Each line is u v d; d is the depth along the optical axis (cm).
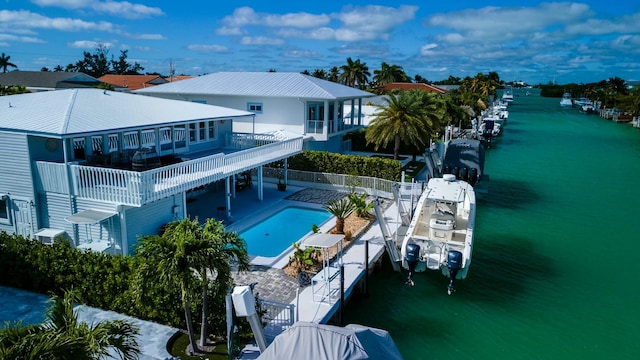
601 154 5225
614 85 13850
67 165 1794
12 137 1845
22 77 7056
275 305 1391
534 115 10625
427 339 1505
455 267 1667
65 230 1880
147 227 1895
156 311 1327
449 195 2003
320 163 3136
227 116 2697
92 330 802
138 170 2019
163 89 3897
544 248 2305
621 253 2247
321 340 911
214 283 1235
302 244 1666
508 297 1784
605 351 1448
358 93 4097
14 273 1537
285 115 3594
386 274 1981
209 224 1190
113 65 13962
